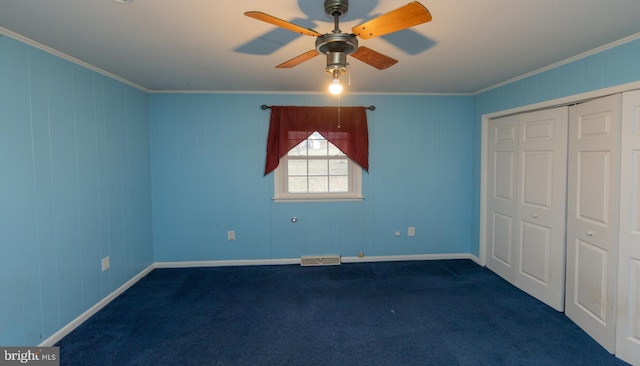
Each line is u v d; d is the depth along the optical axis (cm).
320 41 158
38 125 219
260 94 382
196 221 388
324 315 272
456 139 403
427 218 407
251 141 386
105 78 294
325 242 402
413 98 396
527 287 311
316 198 396
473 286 329
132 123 339
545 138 285
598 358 212
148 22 186
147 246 370
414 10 123
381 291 319
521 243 319
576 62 249
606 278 222
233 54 243
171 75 306
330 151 403
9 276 198
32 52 215
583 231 245
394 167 400
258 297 306
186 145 380
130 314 274
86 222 268
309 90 377
